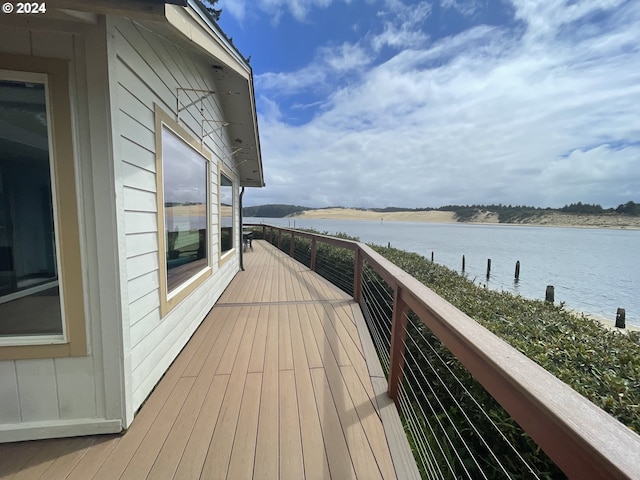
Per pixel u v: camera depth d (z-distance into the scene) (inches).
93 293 58.4
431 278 152.8
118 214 58.5
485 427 60.9
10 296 57.1
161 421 63.9
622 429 19.4
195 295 113.5
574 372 57.7
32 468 51.8
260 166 246.7
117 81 58.4
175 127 93.0
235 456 54.8
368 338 106.6
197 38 72.3
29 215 56.3
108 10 45.1
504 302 112.3
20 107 54.2
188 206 109.5
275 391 74.9
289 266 266.5
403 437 59.4
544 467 49.1
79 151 55.6
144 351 71.0
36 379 58.2
